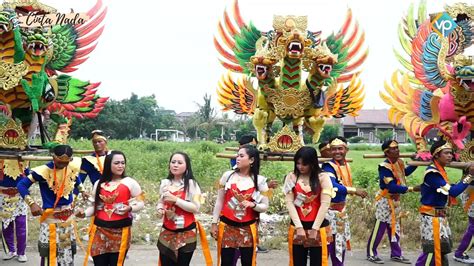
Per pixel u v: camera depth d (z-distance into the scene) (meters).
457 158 5.94
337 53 6.39
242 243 4.64
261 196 4.68
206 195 10.44
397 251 6.75
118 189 4.60
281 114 5.79
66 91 6.10
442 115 6.14
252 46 6.24
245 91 6.41
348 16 6.46
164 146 26.45
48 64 6.25
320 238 4.54
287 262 6.60
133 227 8.24
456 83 5.84
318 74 5.62
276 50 5.55
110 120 43.19
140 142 27.70
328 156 6.09
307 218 4.58
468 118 6.02
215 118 49.22
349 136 46.56
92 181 6.05
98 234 4.58
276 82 5.86
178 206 4.55
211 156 17.08
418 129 6.30
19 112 6.01
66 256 4.91
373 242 6.71
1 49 5.46
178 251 4.55
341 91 6.35
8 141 5.67
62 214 4.89
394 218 6.55
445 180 5.14
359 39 6.46
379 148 30.34
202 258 6.69
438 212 5.23
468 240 6.59
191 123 50.09
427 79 6.21
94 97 6.45
